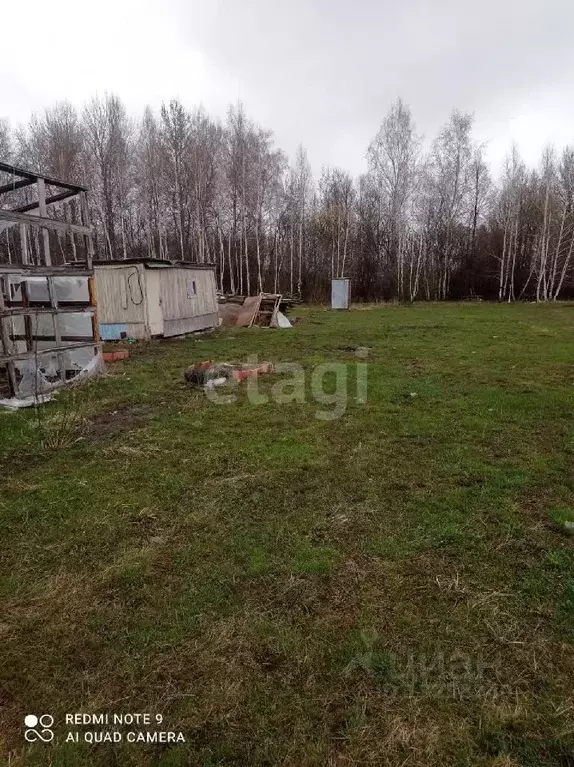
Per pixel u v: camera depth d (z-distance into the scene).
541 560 3.10
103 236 30.56
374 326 17.25
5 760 1.85
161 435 5.63
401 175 32.50
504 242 31.61
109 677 2.22
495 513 3.71
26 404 6.94
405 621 2.55
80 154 28.48
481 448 5.15
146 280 13.56
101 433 5.77
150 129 30.58
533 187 34.31
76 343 8.74
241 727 1.96
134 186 31.44
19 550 3.27
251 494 4.08
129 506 3.87
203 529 3.52
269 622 2.55
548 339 13.38
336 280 25.77
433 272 34.09
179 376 8.99
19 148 29.50
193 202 30.03
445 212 33.94
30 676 2.22
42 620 2.59
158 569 3.04
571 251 30.20
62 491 4.15
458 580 2.90
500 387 7.89
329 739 1.90
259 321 18.11
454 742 1.89
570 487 4.17
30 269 7.40
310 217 35.25
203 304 16.33
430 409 6.65
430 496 4.02
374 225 36.03
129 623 2.56
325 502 3.93
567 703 2.06
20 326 9.03
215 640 2.42
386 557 3.15
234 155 30.53
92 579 2.95
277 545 3.29
